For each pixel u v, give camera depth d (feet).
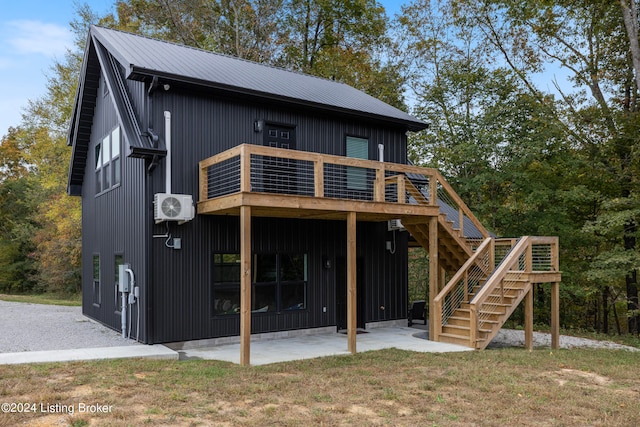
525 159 58.18
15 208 101.81
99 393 19.43
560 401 21.20
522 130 62.80
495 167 64.39
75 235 79.20
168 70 32.22
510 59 68.44
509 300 36.50
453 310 38.50
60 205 78.23
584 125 59.06
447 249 42.75
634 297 58.18
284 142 38.47
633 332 59.82
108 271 39.50
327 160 31.55
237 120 36.09
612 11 57.31
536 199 57.16
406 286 46.16
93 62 41.73
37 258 92.43
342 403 20.07
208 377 23.31
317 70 86.84
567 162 58.44
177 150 33.06
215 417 17.69
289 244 38.27
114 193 38.40
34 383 20.35
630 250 48.98
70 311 51.29
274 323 37.14
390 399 20.86
